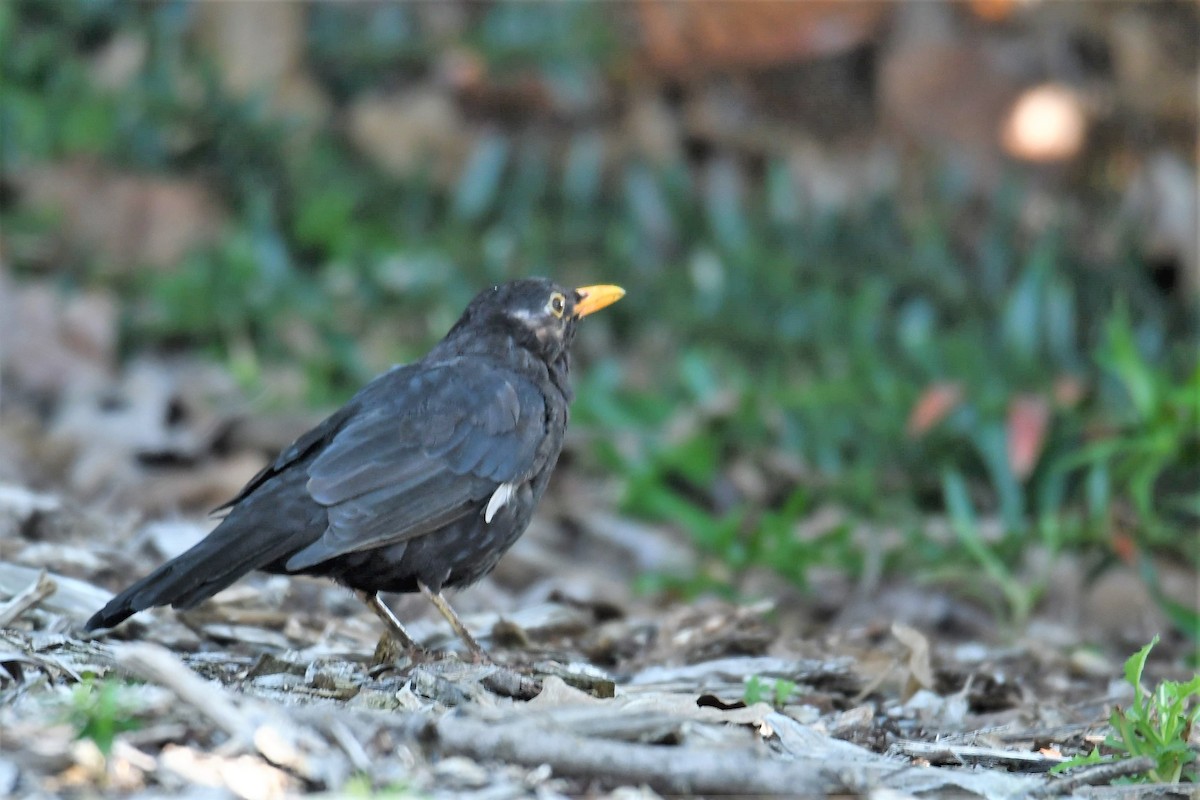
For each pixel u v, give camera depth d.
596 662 8.80
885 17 18.00
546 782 5.32
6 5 17.11
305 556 6.84
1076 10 18.33
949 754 6.52
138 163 16.14
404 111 17.52
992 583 11.55
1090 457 11.80
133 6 17.67
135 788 5.03
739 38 17.48
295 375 14.00
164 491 11.05
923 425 12.83
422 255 16.14
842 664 8.16
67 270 14.92
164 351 14.28
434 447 7.38
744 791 5.30
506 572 11.11
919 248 16.72
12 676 6.11
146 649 5.57
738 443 13.25
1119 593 11.58
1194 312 16.55
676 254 16.80
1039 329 15.66
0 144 15.90
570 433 13.30
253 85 17.36
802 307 15.76
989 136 17.78
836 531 11.49
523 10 18.19
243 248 15.35
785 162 17.52
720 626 8.95
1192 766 6.17
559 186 17.19
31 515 9.39
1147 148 18.05
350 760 5.32
